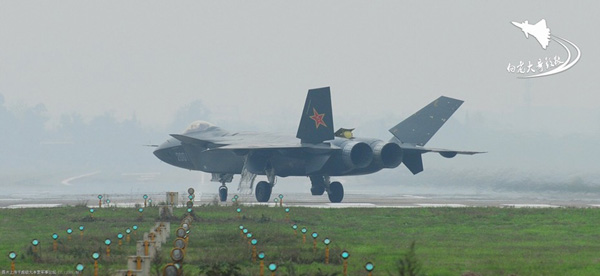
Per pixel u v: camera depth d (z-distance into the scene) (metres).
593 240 97.62
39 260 76.00
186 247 81.31
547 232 108.50
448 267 71.38
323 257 76.69
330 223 120.06
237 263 72.75
